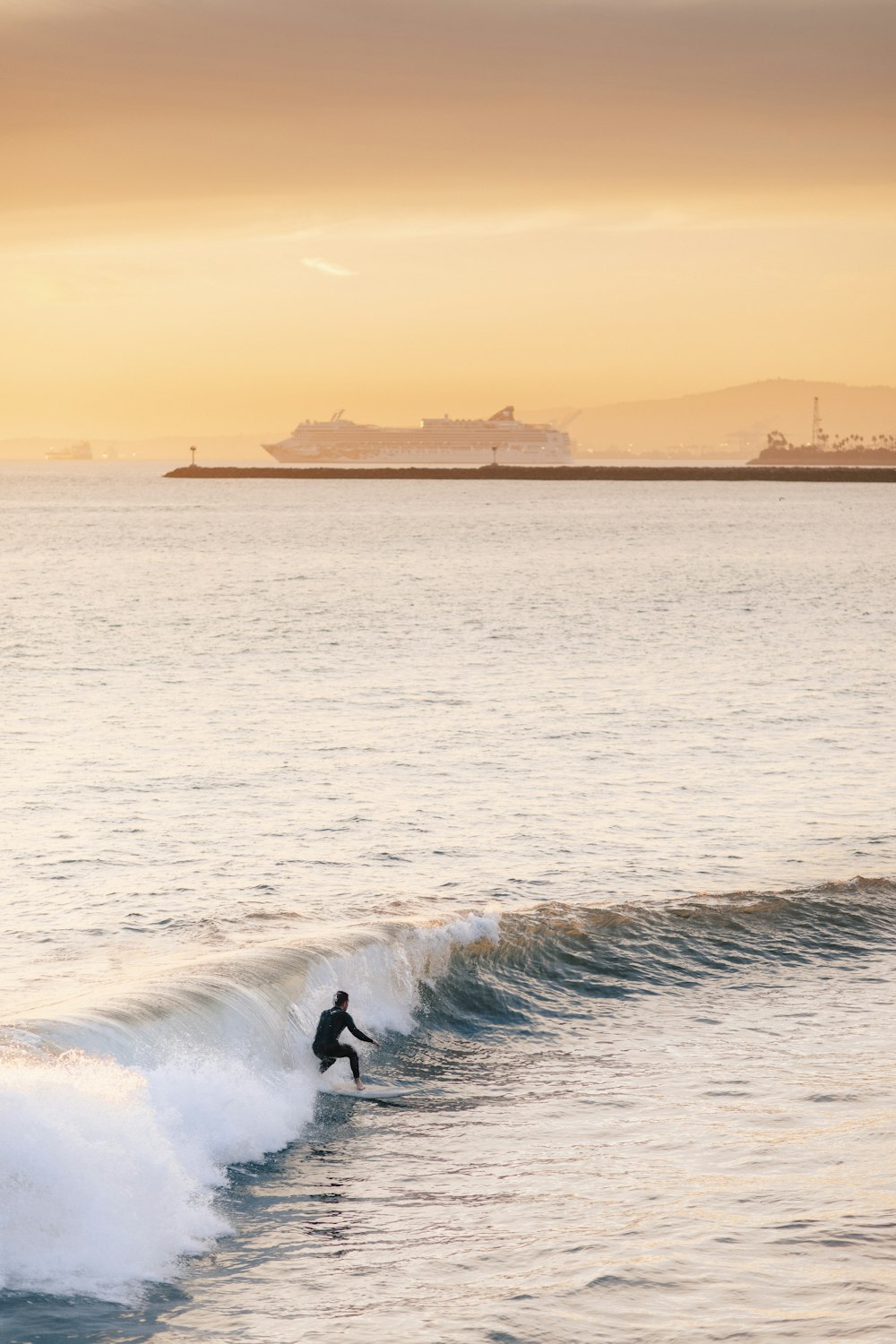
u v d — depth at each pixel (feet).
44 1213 70.69
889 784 211.20
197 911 144.77
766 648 385.91
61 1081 80.64
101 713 277.23
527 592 561.84
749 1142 88.28
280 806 197.26
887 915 143.02
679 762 228.22
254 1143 86.99
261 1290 68.13
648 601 524.93
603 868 163.94
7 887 155.12
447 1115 94.58
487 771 221.05
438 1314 65.41
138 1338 62.90
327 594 552.00
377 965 114.83
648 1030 113.19
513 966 124.36
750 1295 67.10
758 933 136.67
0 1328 62.64
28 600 522.88
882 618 466.70
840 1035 111.24
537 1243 73.56
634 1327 64.13
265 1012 100.73
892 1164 83.87
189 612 481.05
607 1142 89.04
